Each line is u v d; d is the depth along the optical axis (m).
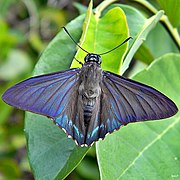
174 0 0.41
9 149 0.56
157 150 0.38
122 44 0.38
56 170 0.37
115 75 0.37
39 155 0.37
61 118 0.36
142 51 0.44
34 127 0.37
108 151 0.37
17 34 0.66
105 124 0.36
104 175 0.37
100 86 0.37
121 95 0.36
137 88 0.36
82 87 0.36
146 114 0.36
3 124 0.54
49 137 0.37
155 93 0.36
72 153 0.37
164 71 0.39
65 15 0.63
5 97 0.35
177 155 0.38
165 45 0.47
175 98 0.39
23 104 0.36
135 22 0.40
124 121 0.36
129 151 0.37
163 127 0.38
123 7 0.41
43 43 0.65
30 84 0.36
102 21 0.39
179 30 0.46
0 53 0.62
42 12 0.64
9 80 0.63
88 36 0.39
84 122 0.36
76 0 0.60
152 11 0.42
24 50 0.65
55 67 0.39
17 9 0.69
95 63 0.37
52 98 0.36
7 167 0.55
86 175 0.51
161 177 0.37
